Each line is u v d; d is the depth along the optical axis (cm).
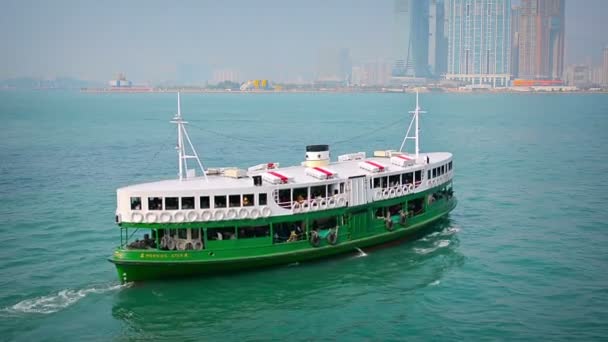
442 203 6169
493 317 4169
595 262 5184
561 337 3878
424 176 5822
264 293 4541
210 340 3891
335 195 5131
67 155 11381
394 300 4456
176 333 3978
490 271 5003
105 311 4259
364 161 5922
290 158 11050
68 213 6756
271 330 4012
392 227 5494
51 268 5034
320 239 5053
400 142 13588
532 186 8394
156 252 4516
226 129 17038
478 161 10719
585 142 13500
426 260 5256
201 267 4647
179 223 4581
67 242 5719
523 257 5328
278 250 4872
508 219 6600
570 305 4328
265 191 4788
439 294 4553
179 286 4616
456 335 3934
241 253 4744
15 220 6469
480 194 7856
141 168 9888
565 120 19800
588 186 8375
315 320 4150
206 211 4631
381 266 5100
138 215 4538
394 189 5503
